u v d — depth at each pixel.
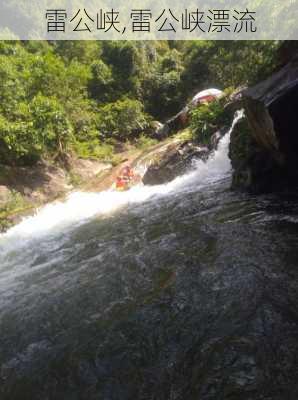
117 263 5.24
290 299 3.45
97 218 8.60
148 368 3.02
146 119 23.81
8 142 11.79
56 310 4.27
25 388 3.11
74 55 26.33
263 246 4.62
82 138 17.81
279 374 2.66
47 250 6.87
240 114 10.87
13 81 13.82
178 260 4.84
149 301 3.98
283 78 6.42
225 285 3.94
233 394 2.58
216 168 10.42
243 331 3.17
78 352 3.40
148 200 9.15
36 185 12.41
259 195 6.85
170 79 27.09
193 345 3.15
